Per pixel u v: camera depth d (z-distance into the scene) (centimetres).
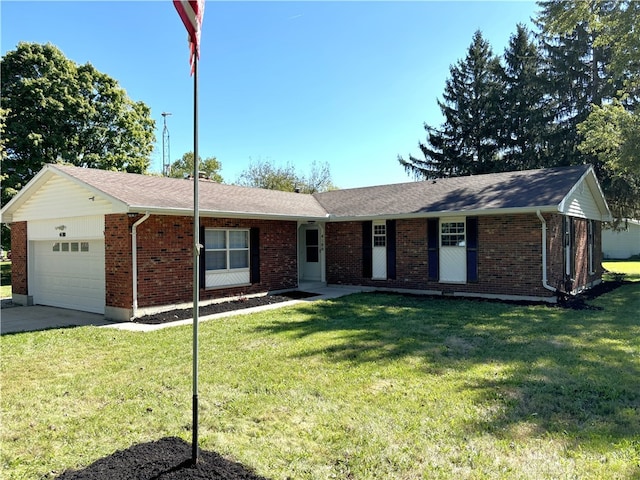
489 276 1202
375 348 649
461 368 548
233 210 1127
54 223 1159
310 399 449
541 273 1113
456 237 1266
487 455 329
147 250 984
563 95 2334
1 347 692
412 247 1343
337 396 456
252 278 1263
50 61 2036
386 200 1528
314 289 1441
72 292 1134
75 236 1090
